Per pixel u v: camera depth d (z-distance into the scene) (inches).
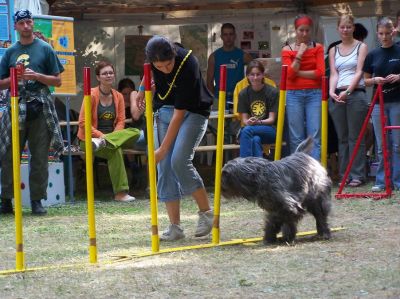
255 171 272.1
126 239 312.2
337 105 454.0
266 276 229.1
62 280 234.7
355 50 450.0
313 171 281.7
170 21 614.2
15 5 445.7
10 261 274.2
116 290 219.3
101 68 465.4
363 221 331.6
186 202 422.9
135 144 466.6
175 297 209.0
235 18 607.2
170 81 281.7
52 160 442.0
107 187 533.3
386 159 401.7
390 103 425.1
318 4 595.2
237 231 320.5
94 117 463.5
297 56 448.1
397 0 593.3
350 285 213.5
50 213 402.6
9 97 391.9
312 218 340.8
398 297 199.3
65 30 447.8
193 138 290.0
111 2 587.2
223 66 280.2
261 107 459.5
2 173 401.7
